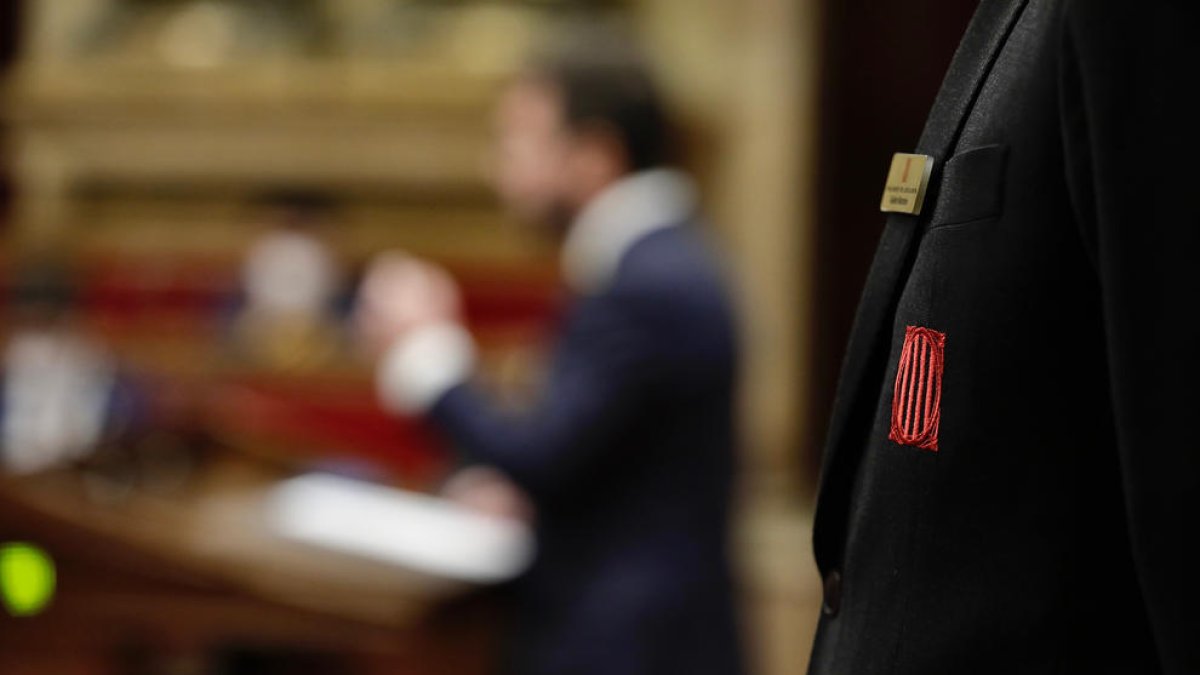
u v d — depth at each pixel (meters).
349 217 24.12
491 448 9.34
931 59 23.58
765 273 23.56
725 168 23.56
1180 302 2.78
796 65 23.36
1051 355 3.08
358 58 24.05
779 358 23.58
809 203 23.58
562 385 9.16
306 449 11.23
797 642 19.45
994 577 3.14
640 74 9.79
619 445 9.05
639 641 8.91
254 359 19.03
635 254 9.29
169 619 8.57
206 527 9.12
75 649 8.62
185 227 24.25
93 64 24.36
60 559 8.62
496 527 9.87
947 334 3.21
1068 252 3.05
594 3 23.83
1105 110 2.86
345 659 8.55
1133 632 3.06
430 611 8.42
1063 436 3.08
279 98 24.02
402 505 10.19
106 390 14.03
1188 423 2.77
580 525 9.12
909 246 3.41
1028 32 3.22
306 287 21.86
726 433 9.39
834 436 3.58
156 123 24.23
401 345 10.02
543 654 9.06
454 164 24.03
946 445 3.20
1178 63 2.82
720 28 23.41
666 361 9.02
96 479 9.45
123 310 21.62
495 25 23.98
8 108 24.44
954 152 3.35
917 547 3.26
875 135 23.77
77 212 24.56
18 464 9.64
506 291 22.27
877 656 3.32
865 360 3.51
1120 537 3.07
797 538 22.41
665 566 9.03
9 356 14.60
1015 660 3.11
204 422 10.55
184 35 24.42
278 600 8.46
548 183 9.78
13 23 24.50
